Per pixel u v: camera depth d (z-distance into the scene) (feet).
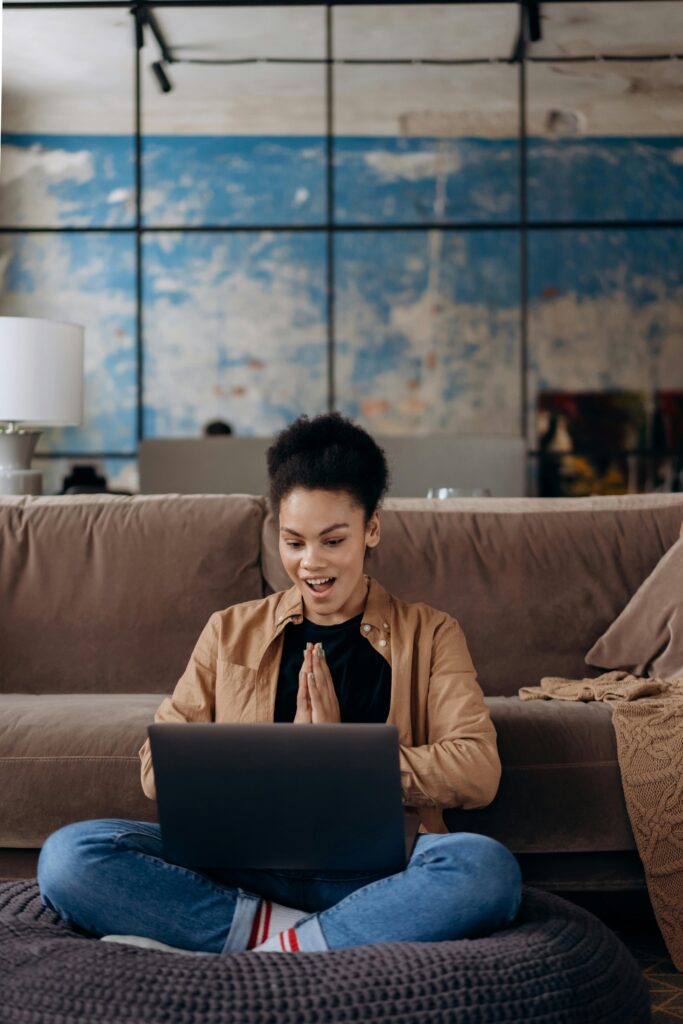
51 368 11.38
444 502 8.29
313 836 4.16
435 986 3.71
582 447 24.00
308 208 24.08
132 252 24.00
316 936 4.20
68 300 23.97
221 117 23.97
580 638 7.70
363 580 5.26
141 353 22.00
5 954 4.08
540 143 23.93
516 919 4.38
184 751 4.06
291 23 21.68
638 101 23.66
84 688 7.77
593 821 5.81
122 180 24.07
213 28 21.86
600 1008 3.92
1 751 5.99
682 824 5.62
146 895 4.35
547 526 8.01
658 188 23.98
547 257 23.98
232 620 5.33
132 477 23.97
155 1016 3.62
